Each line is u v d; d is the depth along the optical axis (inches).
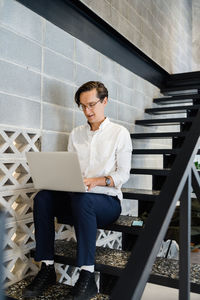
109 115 119.8
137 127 142.3
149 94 155.5
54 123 90.0
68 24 94.7
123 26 132.7
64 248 80.9
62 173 66.2
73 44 98.7
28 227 82.4
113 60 123.0
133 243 94.5
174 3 199.2
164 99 154.6
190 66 231.6
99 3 114.0
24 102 79.5
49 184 70.1
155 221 33.3
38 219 70.9
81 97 81.0
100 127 81.7
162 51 177.9
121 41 121.5
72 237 97.2
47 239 70.9
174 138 132.0
